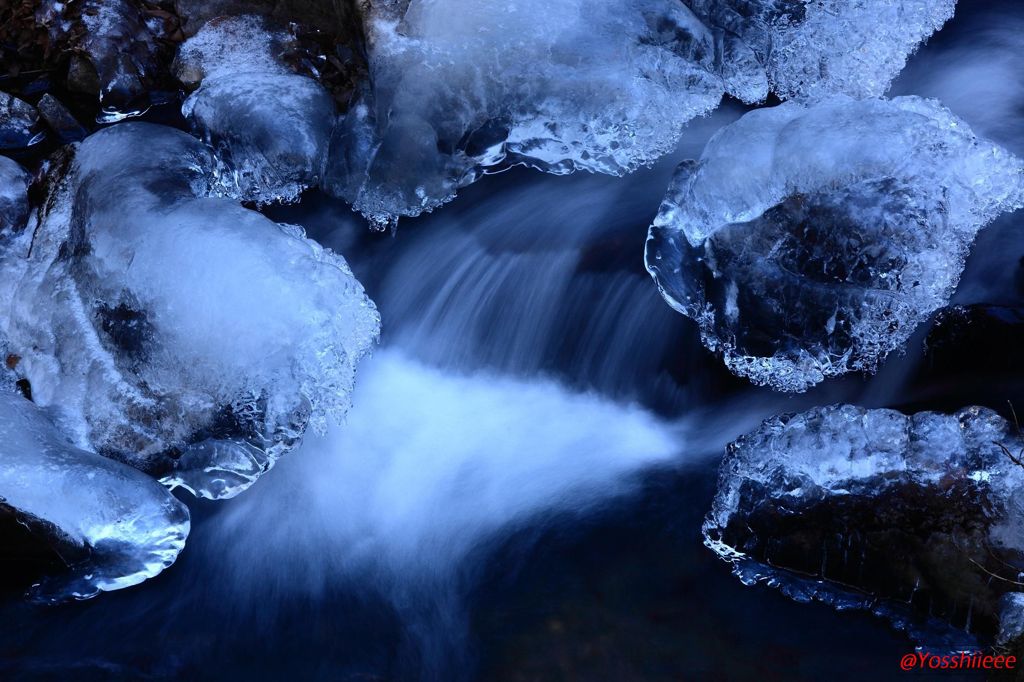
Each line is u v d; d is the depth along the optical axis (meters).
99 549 2.59
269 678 2.49
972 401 2.67
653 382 2.80
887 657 2.46
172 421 2.67
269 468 2.72
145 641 2.54
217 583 2.61
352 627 2.55
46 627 2.56
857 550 2.52
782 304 2.67
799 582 2.54
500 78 2.82
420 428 2.79
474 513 2.68
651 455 2.74
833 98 2.74
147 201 2.72
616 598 2.55
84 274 2.75
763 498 2.57
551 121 2.85
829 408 2.57
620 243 2.81
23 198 2.91
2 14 3.19
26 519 2.57
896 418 2.54
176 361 2.66
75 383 2.72
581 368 2.83
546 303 2.83
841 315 2.65
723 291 2.71
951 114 2.75
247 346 2.63
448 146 2.85
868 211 2.60
